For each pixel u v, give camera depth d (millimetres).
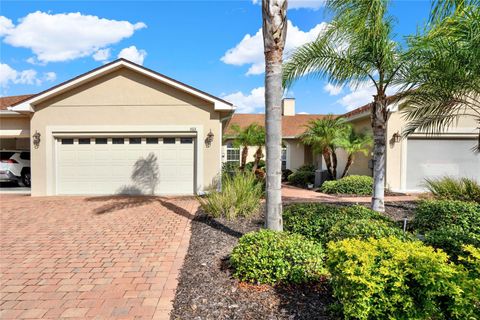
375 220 5594
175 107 12102
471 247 3205
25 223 7539
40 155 11992
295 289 3678
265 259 3852
